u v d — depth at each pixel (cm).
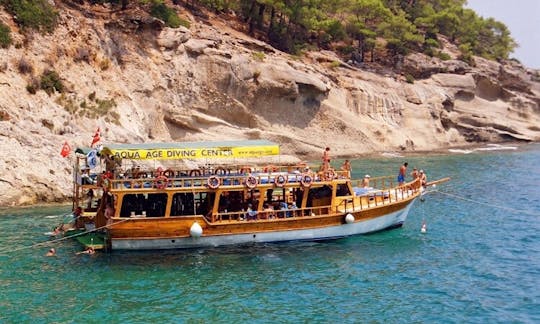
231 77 7069
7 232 3228
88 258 2802
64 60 5619
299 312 2227
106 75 6022
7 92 4809
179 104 6775
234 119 7225
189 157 3045
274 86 7369
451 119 9838
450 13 12719
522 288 2509
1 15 5331
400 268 2745
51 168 4125
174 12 7712
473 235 3378
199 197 3033
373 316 2205
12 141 4134
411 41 11294
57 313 2181
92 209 3353
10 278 2533
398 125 9025
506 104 11100
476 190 4981
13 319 2125
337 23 10088
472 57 11931
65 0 6631
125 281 2516
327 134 7900
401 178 3588
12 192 3891
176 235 2877
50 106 5062
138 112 6056
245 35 8712
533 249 3095
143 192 2867
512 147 9131
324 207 3105
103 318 2147
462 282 2577
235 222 2936
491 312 2253
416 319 2184
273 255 2889
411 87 9650
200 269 2672
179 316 2173
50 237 3139
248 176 3005
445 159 7394
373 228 3322
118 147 3034
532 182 5441
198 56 7038
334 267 2738
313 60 9144
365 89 8806
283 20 9462
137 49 6581
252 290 2436
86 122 5256
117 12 6881
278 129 7500
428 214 3950
